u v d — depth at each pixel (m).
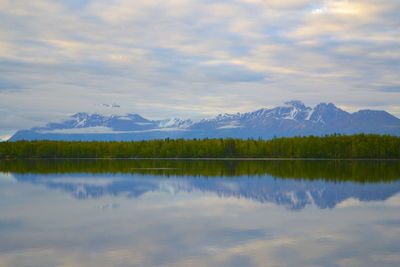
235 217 38.81
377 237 30.91
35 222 36.66
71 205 46.38
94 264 24.94
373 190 60.94
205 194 56.03
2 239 30.69
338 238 30.61
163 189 61.97
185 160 196.75
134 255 26.59
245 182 73.81
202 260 25.47
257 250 27.47
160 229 33.75
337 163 155.12
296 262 25.06
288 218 38.28
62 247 28.53
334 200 50.41
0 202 48.78
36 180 78.00
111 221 37.03
